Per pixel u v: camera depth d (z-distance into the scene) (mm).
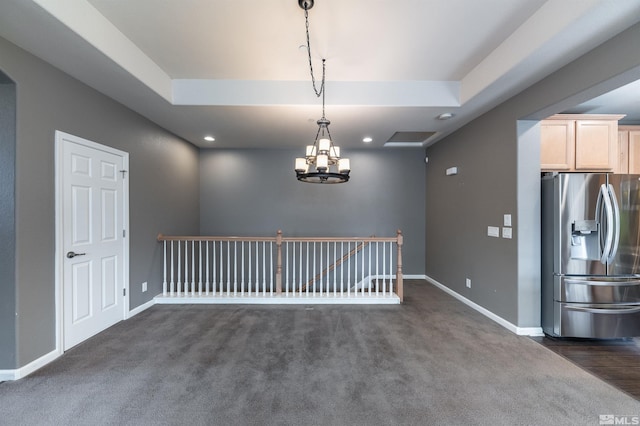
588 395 2037
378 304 4082
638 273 2830
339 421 1774
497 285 3406
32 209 2303
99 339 2891
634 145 3625
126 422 1759
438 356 2580
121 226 3371
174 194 4641
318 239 4227
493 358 2553
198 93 3314
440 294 4617
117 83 2799
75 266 2732
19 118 2199
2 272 2176
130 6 2131
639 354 2652
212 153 5684
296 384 2146
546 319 3025
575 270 2840
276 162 5742
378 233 5773
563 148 3152
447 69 3072
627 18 1845
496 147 3395
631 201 2814
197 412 1846
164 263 4188
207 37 2510
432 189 5398
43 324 2396
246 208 5715
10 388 2084
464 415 1829
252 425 1737
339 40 2539
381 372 2312
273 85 3316
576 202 2836
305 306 3986
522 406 1916
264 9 2143
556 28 2002
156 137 4094
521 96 2957
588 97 2414
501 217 3322
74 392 2043
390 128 4273
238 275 5656
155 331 3104
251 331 3117
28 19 1878
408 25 2326
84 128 2812
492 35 2475
